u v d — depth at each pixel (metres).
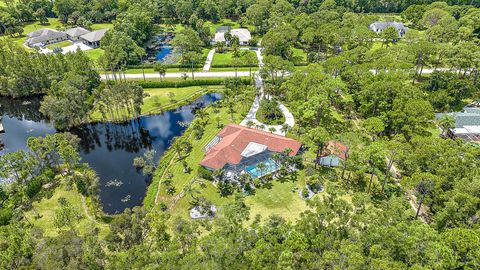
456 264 51.75
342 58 138.88
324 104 109.19
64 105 118.19
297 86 123.44
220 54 181.75
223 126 118.31
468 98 133.50
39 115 137.25
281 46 165.62
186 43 170.38
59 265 56.91
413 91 113.62
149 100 139.25
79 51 148.25
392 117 104.69
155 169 100.38
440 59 149.00
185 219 80.50
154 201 87.31
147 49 195.00
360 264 50.97
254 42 194.25
